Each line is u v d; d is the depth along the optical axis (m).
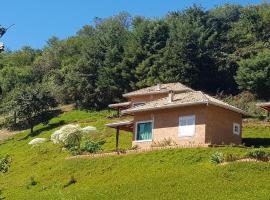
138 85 97.19
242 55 98.50
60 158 58.47
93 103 99.88
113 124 58.56
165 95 71.62
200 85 97.69
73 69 104.06
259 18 105.81
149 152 48.44
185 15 107.00
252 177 38.81
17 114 93.12
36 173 53.72
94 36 125.94
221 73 98.44
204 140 49.25
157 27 102.44
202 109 50.19
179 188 39.03
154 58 98.69
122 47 105.50
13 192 49.38
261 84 89.25
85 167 50.09
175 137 51.25
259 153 41.53
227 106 51.47
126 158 48.97
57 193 45.12
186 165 43.97
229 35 105.19
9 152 76.00
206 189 37.91
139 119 54.78
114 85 99.44
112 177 45.84
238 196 35.69
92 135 69.06
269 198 34.69
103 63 103.38
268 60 89.56
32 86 113.44
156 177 42.41
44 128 88.94
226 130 51.94
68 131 65.69
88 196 41.75
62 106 104.00
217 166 41.66
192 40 97.31
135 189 40.72
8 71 128.25
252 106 80.06
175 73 95.38
